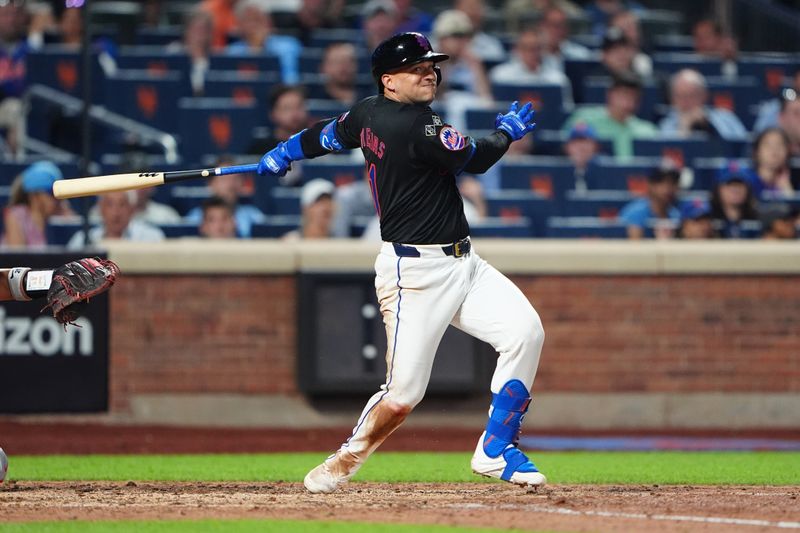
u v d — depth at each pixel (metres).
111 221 42.53
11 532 16.23
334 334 40.00
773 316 42.59
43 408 38.69
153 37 57.25
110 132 50.91
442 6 66.19
